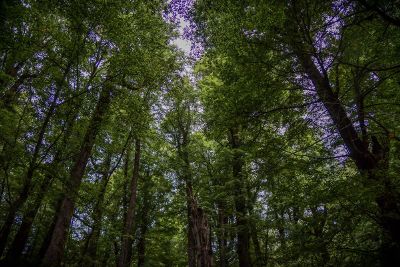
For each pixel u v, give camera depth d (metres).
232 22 8.34
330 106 9.23
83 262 16.38
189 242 16.61
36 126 11.59
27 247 16.95
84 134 13.47
